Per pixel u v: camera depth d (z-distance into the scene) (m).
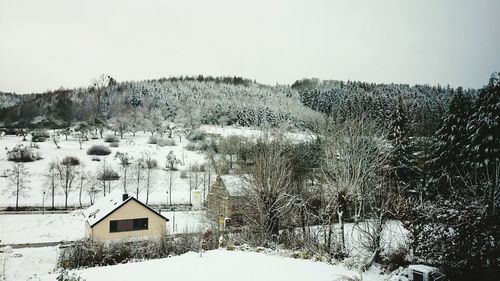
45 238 36.56
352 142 25.64
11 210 50.34
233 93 164.88
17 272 23.80
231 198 38.31
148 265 13.84
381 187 23.42
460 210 12.80
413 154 37.50
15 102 171.12
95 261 23.58
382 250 16.72
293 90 173.88
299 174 34.34
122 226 34.97
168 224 42.03
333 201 23.38
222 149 62.09
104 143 90.31
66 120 122.88
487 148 26.33
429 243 14.00
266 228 25.00
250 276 11.77
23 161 70.25
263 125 55.81
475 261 12.01
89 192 57.25
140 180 65.12
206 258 14.62
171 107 138.25
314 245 19.22
